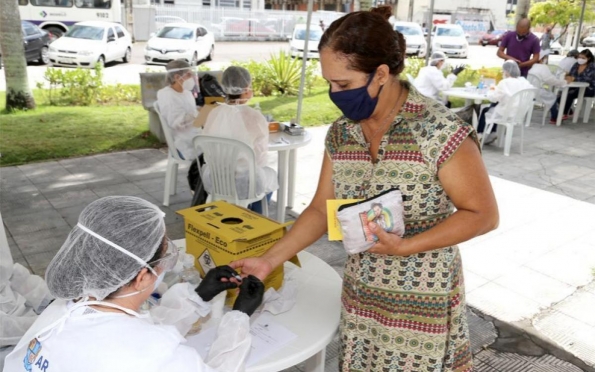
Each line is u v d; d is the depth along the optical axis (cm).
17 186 509
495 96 675
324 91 1148
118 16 1622
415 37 1864
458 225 132
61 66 1293
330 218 139
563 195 537
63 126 745
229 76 363
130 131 735
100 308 107
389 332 147
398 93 138
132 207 113
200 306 147
